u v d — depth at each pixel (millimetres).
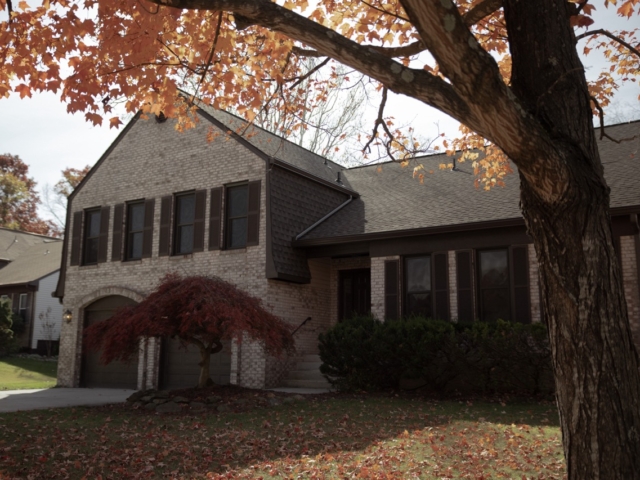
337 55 4176
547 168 3967
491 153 10086
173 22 6996
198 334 12156
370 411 10461
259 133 18375
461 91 3752
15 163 53031
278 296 15719
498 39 8156
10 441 7992
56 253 34000
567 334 4098
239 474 6270
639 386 4047
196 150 17578
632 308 11930
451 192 16625
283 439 8062
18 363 25500
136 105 7523
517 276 13453
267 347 11898
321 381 14922
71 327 19188
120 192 19016
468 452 7070
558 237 4145
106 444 7848
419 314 14414
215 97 8188
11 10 6828
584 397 3984
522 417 9594
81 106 7004
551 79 4512
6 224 50594
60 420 9898
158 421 9719
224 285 11891
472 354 12516
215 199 16844
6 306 27672
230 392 11914
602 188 4184
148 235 18078
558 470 6238
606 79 8609
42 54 6941
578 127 4383
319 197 17688
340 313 17625
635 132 16094
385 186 19000
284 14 4215
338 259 17812
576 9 4914
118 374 18219
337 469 6359
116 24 6738
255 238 15820
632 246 12086
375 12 7699
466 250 14188
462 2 7797
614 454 3869
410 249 14883
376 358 13125
